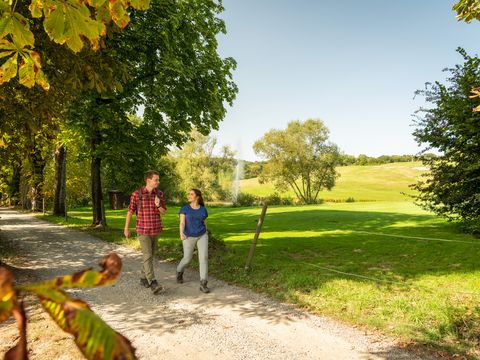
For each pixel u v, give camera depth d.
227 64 14.59
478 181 11.88
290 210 35.53
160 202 6.86
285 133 61.16
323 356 4.29
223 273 8.19
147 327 5.16
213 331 5.01
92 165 18.31
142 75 13.86
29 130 8.23
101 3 1.94
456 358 4.12
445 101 11.97
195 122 14.33
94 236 15.55
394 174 127.94
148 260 6.77
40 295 0.40
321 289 6.58
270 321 5.37
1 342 4.43
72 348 4.25
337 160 61.81
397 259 9.23
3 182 46.72
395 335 4.77
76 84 6.55
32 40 2.04
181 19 13.33
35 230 18.14
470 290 6.32
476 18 3.96
